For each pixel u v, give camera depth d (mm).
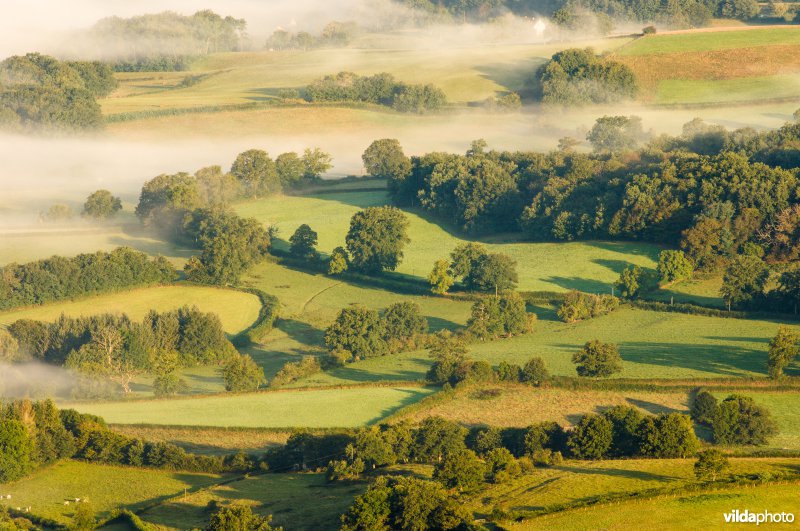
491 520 168625
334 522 177375
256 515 175375
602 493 175750
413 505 169625
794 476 176375
